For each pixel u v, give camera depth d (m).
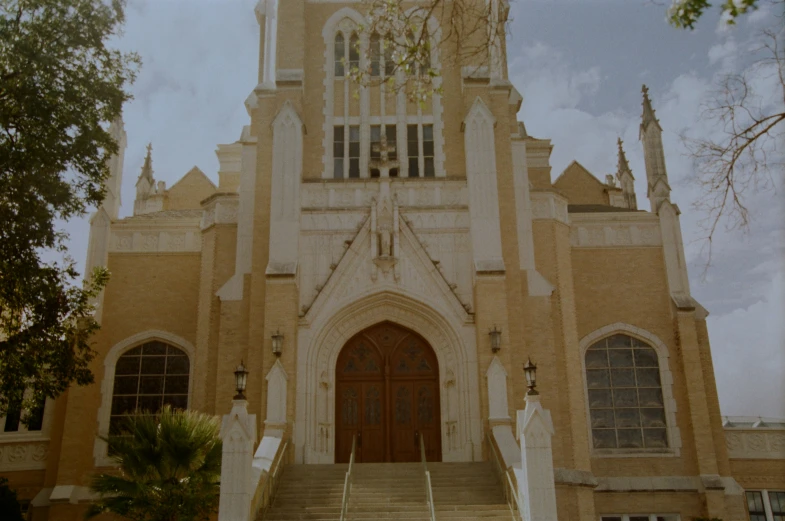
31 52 19.03
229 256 27.94
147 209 41.50
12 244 18.59
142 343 28.88
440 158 27.75
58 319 19.97
